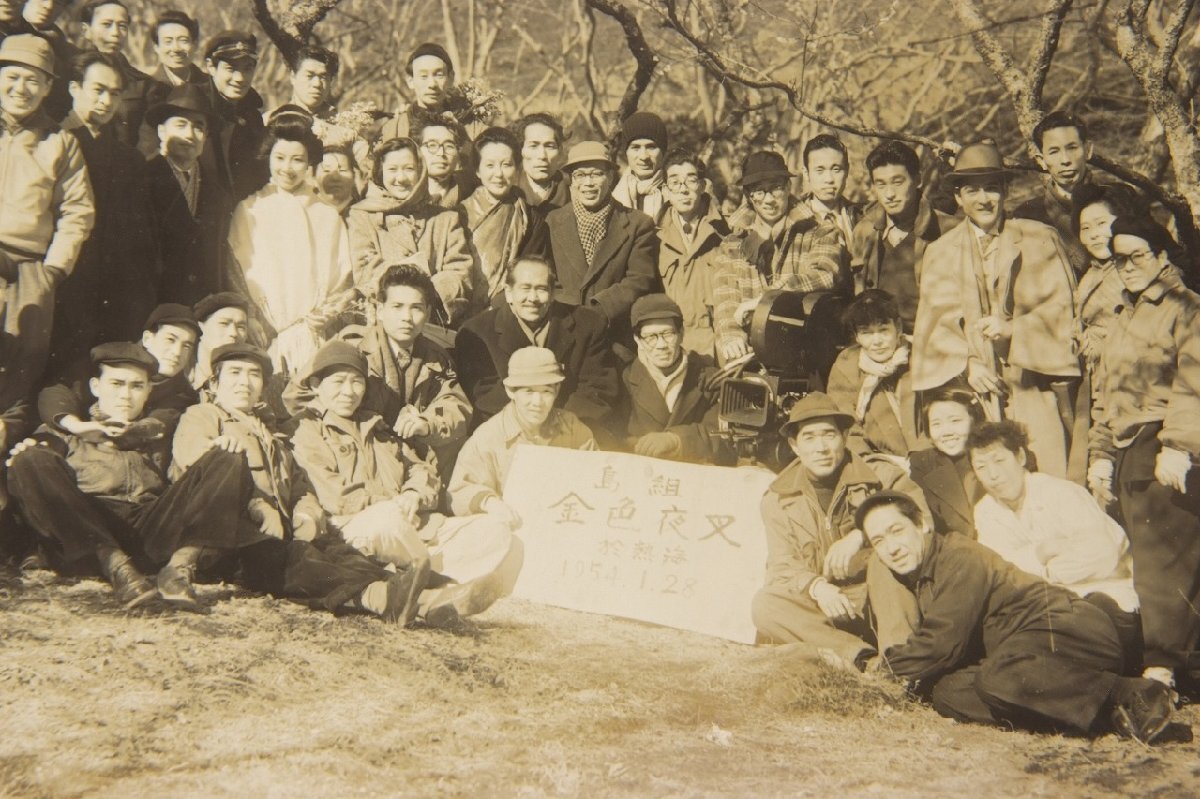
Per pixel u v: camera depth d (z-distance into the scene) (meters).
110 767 4.40
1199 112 7.91
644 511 5.94
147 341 5.89
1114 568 5.47
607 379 6.26
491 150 6.50
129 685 4.84
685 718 5.04
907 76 10.77
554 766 4.60
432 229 6.45
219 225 6.32
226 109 6.58
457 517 5.98
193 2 10.88
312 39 9.64
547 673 5.28
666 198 6.76
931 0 10.76
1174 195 6.86
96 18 6.48
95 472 5.58
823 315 6.13
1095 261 5.96
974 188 6.00
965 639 5.28
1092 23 10.07
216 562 5.63
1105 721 5.10
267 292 6.29
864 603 5.59
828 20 9.69
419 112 6.83
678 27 8.34
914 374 5.93
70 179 5.95
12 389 5.77
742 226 6.58
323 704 4.88
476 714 4.92
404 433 5.98
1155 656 5.34
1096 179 9.88
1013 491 5.60
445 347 6.29
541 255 6.52
